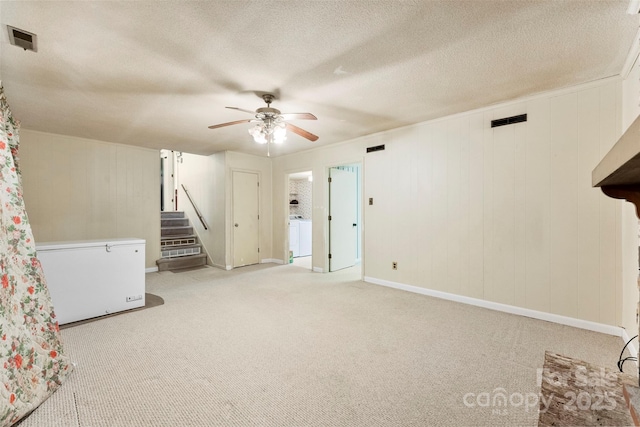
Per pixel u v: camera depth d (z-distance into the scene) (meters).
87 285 2.98
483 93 2.94
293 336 2.61
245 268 5.70
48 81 2.60
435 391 1.82
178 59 2.26
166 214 6.56
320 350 2.35
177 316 3.10
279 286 4.36
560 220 2.89
